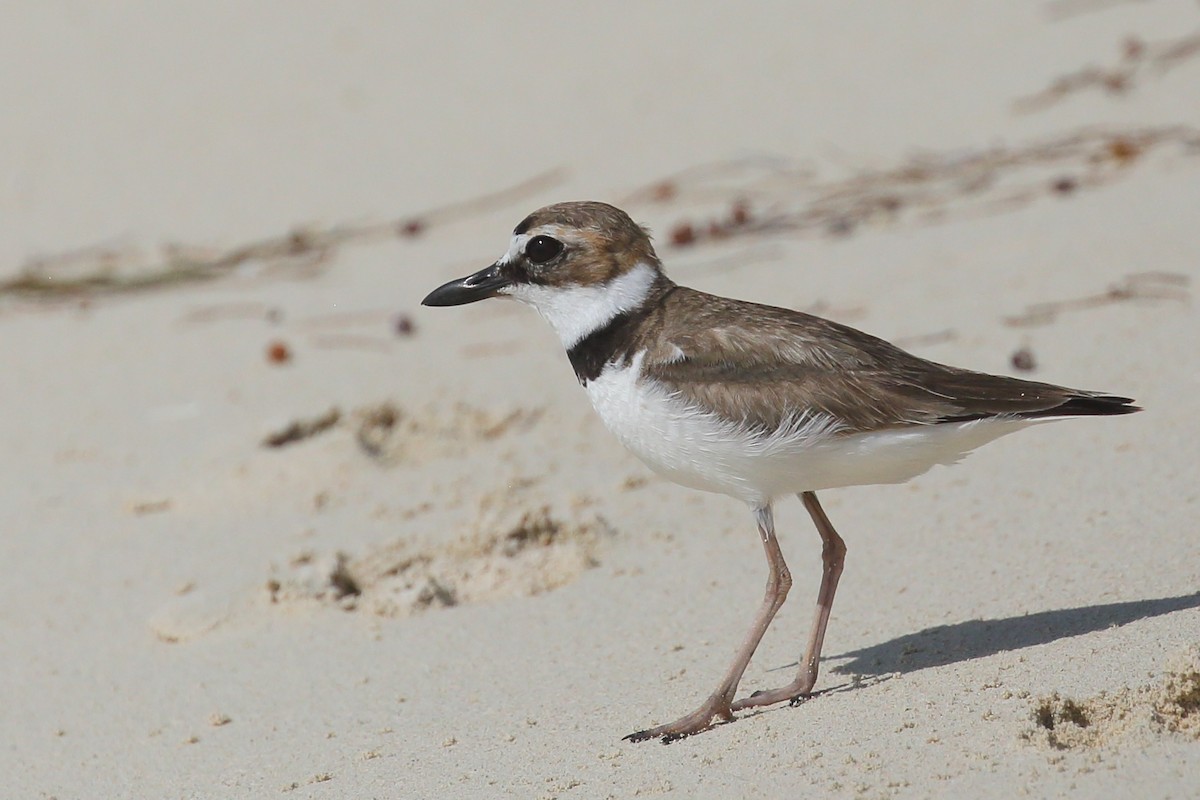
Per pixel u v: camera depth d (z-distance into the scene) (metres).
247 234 19.62
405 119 22.53
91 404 14.92
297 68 24.34
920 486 11.04
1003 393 7.98
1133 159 17.31
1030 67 20.72
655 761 7.58
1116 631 7.95
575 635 9.74
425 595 10.54
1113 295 13.46
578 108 22.12
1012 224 16.06
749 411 8.04
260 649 10.19
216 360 15.66
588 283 8.61
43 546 12.10
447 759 8.10
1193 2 21.66
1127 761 6.62
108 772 8.68
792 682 8.38
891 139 19.45
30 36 25.97
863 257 15.97
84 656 10.34
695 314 8.45
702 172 19.53
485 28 25.36
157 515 12.52
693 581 10.30
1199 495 9.78
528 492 11.97
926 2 24.16
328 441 13.07
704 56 23.36
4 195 21.36
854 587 9.70
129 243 19.69
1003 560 9.52
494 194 19.88
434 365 14.66
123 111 23.50
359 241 19.17
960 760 6.86
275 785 8.13
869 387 7.97
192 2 26.88
